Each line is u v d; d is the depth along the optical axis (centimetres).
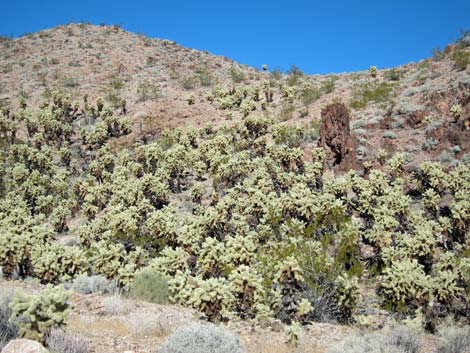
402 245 1719
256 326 1080
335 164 2675
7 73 6044
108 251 1702
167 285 1282
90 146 3972
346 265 1758
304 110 3625
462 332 1011
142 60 6303
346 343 936
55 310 717
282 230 1967
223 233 2141
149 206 2517
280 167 2709
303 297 1327
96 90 5303
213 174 2977
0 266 1700
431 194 2083
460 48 3575
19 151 3672
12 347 579
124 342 795
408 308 1343
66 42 7081
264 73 6006
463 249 1772
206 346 723
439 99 2841
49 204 3088
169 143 3678
